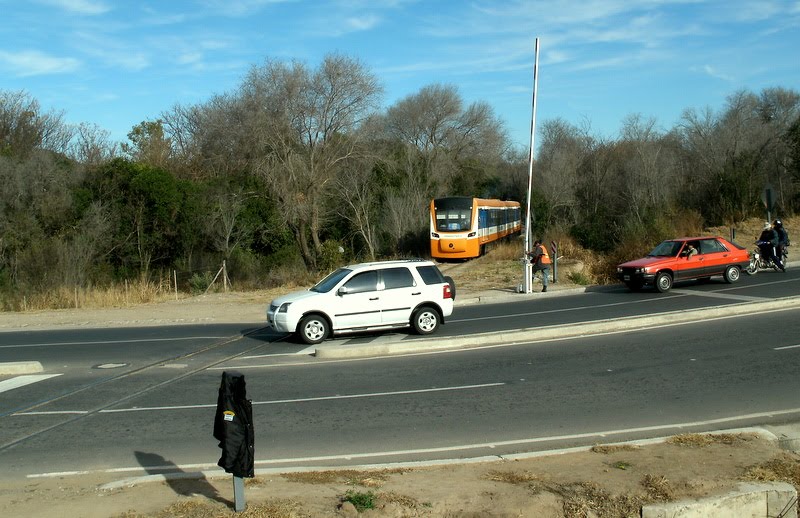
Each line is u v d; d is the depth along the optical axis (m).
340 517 5.95
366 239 46.09
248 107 44.03
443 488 6.57
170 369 13.99
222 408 6.10
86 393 11.88
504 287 27.81
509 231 51.06
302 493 6.53
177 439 8.94
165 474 7.52
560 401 10.26
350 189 47.81
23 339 19.72
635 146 50.31
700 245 24.38
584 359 13.18
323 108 41.75
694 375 11.52
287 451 8.30
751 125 46.59
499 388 11.19
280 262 42.91
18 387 12.51
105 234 40.53
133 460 8.11
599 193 51.75
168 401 11.12
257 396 11.23
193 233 42.75
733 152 43.12
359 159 45.69
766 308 18.11
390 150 56.91
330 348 14.70
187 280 37.72
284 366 13.89
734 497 6.25
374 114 45.00
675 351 13.48
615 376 11.70
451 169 58.12
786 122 51.62
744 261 24.80
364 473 7.21
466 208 39.38
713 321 16.75
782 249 27.22
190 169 56.88
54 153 47.06
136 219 41.97
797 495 6.49
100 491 6.86
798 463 7.15
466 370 12.68
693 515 6.11
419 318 17.03
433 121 61.19
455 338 15.34
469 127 62.84
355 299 16.62
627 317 18.09
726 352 13.14
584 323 17.05
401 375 12.49
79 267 35.09
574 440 8.41
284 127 41.38
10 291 31.81
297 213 40.81
